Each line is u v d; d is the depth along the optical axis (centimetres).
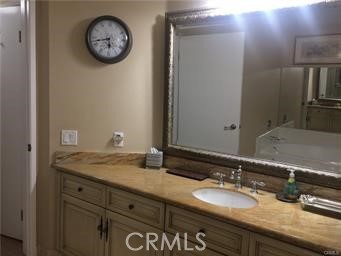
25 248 276
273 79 207
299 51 196
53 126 253
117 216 216
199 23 231
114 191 216
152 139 259
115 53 246
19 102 286
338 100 186
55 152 255
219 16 222
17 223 304
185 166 245
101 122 256
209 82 233
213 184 218
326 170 191
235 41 220
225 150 229
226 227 167
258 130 215
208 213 171
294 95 200
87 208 235
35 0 244
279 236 148
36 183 262
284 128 205
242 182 217
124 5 246
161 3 246
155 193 195
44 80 251
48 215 262
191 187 209
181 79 245
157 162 249
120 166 254
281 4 198
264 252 156
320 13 187
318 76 191
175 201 184
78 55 249
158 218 196
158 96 255
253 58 214
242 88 220
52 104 251
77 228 246
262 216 166
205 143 238
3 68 289
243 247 162
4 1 278
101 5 246
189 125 244
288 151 204
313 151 195
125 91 254
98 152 257
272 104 208
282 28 201
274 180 204
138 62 251
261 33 209
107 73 252
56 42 246
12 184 301
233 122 225
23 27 253
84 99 253
